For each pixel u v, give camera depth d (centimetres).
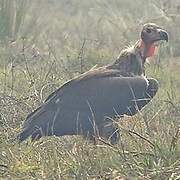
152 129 2875
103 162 2491
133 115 2997
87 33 5019
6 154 2656
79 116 2858
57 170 2478
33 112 2855
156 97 3409
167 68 4203
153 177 2392
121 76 2986
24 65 4012
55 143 2777
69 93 2894
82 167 2472
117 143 2769
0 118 3078
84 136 2859
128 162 2442
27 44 4462
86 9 5784
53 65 3919
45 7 5775
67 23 5359
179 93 3641
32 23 4872
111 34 4916
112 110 2922
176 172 2394
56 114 2823
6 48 4278
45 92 3394
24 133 2747
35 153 2662
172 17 4781
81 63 3847
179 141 2523
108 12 5478
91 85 2925
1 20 4503
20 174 2506
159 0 5103
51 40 4775
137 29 4656
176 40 4597
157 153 2469
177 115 3089
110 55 4278
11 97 3209
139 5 5412
